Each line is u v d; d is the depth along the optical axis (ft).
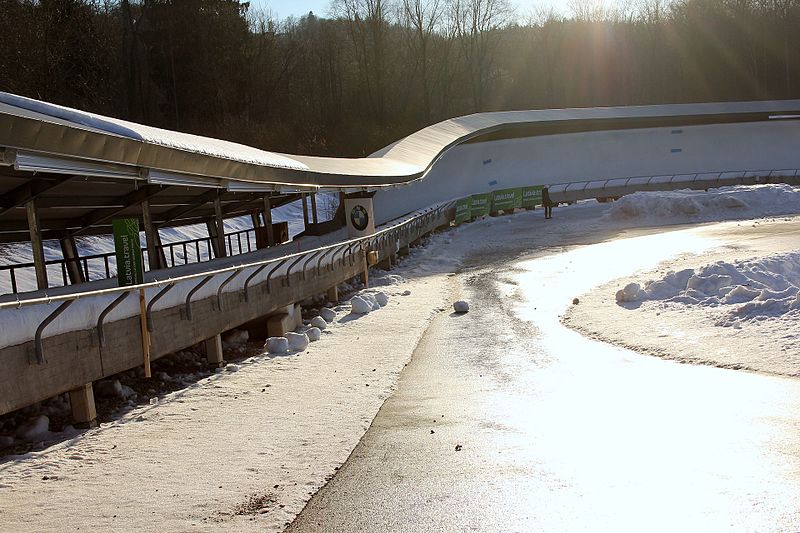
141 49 197.36
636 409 27.40
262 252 58.59
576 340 42.22
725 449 22.24
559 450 23.26
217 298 39.47
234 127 206.39
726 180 178.50
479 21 278.26
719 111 188.96
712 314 42.24
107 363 29.68
